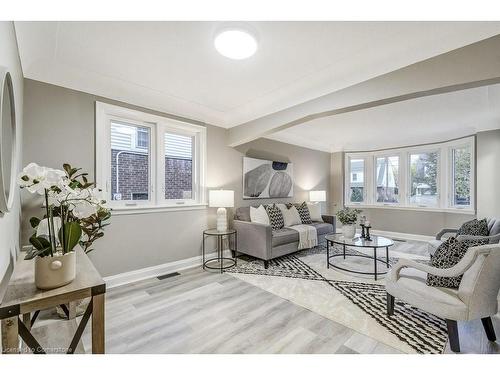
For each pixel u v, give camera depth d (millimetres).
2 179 1145
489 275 1626
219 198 3504
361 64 2229
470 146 4445
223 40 1752
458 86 1860
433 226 5086
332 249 4469
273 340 1783
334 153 6312
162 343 1744
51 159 2363
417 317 2098
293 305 2328
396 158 5746
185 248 3416
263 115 3387
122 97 2789
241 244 3779
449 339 1666
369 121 4133
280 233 3783
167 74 2467
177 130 3428
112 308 2252
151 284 2820
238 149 4207
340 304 2350
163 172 3229
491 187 3920
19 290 1063
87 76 2479
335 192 6312
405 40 1876
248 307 2285
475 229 3199
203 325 1979
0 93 1084
